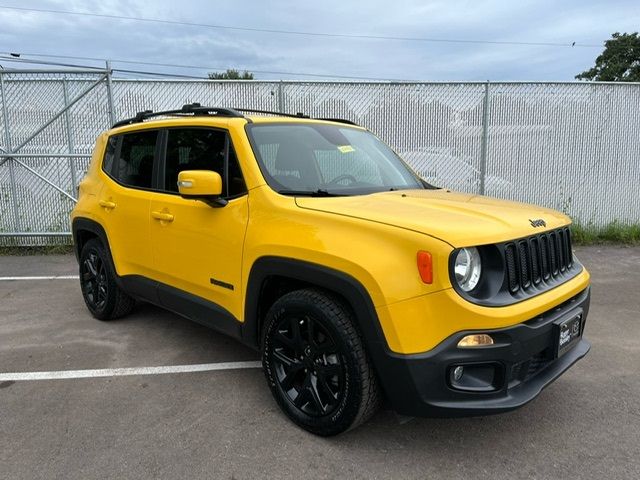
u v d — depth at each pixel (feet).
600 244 27.99
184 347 14.21
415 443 9.60
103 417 10.44
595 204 28.84
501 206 10.24
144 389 11.70
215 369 12.80
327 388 9.36
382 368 8.42
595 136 28.17
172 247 12.52
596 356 13.61
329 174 11.70
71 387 11.78
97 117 27.12
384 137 27.58
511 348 8.16
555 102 27.76
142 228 13.50
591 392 11.60
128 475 8.59
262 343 10.52
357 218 8.96
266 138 11.45
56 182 27.48
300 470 8.77
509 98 27.58
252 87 26.96
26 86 26.68
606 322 16.21
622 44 138.31
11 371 12.63
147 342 14.56
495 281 8.41
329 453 9.25
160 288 13.20
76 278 21.99
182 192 10.63
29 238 27.84
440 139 27.76
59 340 14.70
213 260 11.35
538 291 9.06
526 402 8.45
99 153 16.15
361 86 27.20
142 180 13.87
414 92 27.37
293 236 9.53
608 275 21.95
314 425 9.60
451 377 8.11
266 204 10.25
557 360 9.78
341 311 9.00
